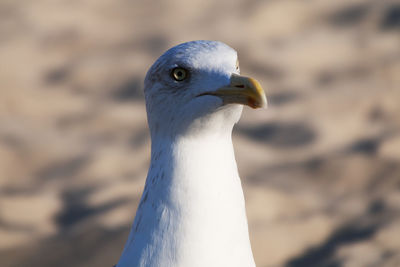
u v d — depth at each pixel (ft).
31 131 54.65
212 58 17.33
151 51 70.33
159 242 16.81
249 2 78.23
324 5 75.87
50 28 76.48
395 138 48.34
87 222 38.42
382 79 61.36
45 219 41.06
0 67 66.49
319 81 62.69
